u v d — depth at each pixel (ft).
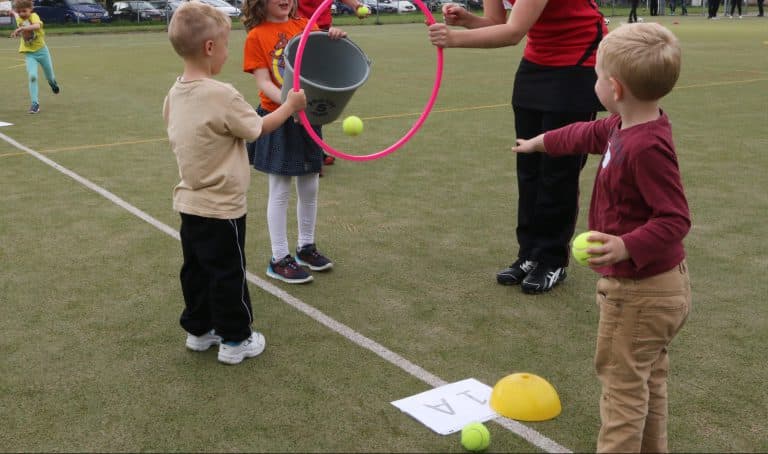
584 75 12.57
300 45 10.64
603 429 7.70
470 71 43.78
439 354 10.86
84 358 10.73
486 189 19.45
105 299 12.73
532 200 13.29
